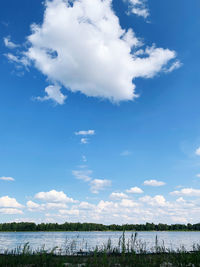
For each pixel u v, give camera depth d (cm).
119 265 1622
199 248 2189
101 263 1684
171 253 2173
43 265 1576
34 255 1956
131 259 1761
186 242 5984
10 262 1617
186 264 1638
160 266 1620
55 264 1559
